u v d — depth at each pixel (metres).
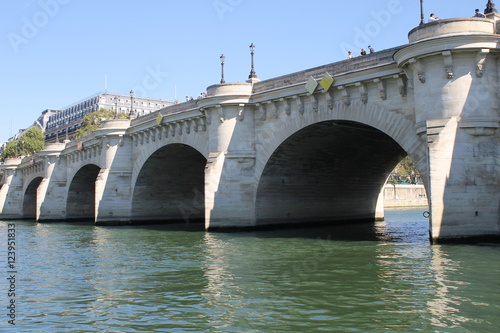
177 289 19.20
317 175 45.69
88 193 81.00
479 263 21.02
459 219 25.55
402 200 110.94
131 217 58.66
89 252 32.25
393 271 20.94
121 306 16.89
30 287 20.58
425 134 27.36
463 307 14.94
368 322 13.98
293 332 13.39
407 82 29.73
